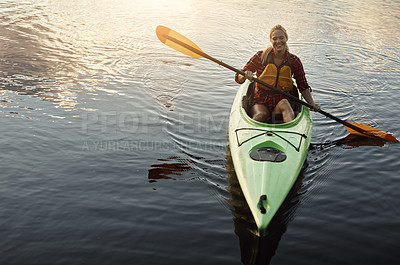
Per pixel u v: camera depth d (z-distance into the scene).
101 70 6.27
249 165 3.45
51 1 10.88
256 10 10.98
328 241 2.81
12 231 2.85
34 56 6.64
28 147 3.98
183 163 3.83
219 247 2.73
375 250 2.73
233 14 10.44
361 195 3.38
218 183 3.52
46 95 5.21
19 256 2.62
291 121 3.96
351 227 2.97
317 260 2.63
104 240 2.79
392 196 3.38
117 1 11.31
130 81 5.90
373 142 4.38
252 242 2.79
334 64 7.10
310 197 3.34
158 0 11.82
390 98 5.69
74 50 7.11
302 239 2.83
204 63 6.92
